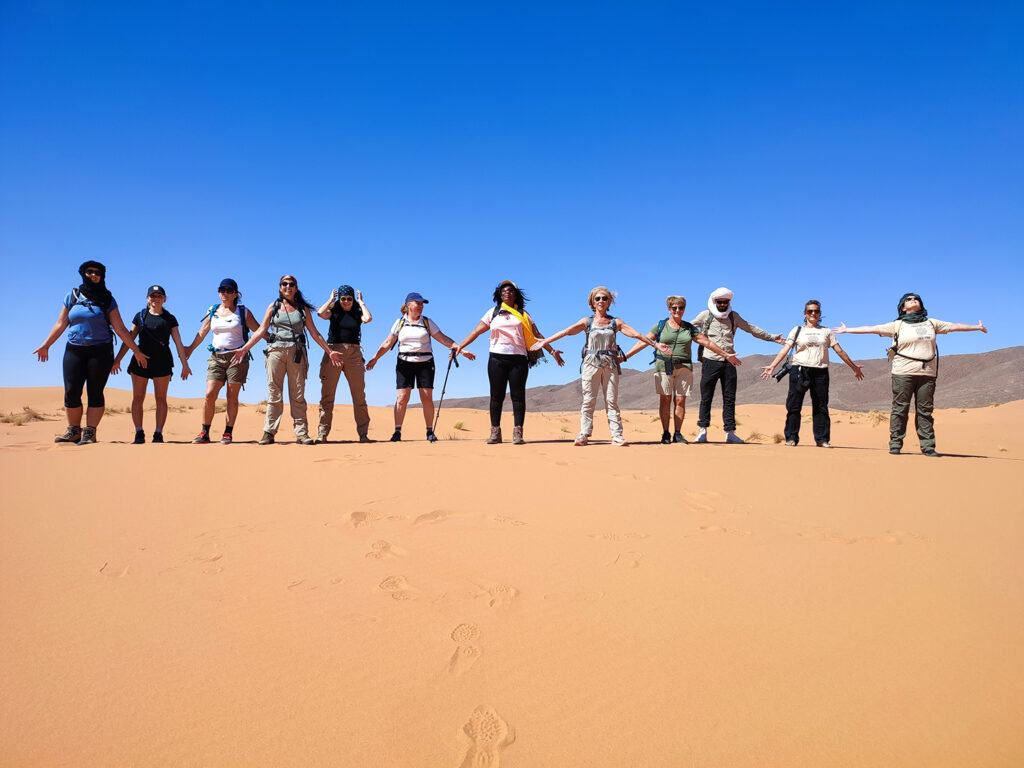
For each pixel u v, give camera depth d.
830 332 9.55
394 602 3.49
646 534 4.57
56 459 7.12
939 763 2.24
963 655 2.93
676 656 2.93
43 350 8.80
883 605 3.43
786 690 2.67
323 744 2.34
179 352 9.51
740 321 9.83
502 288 9.21
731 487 5.94
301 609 3.41
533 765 2.24
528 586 3.68
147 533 4.63
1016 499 5.54
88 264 8.88
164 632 3.18
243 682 2.73
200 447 8.27
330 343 9.64
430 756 2.28
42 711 2.54
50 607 3.46
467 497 5.50
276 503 5.36
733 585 3.69
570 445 8.87
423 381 9.80
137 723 2.47
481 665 2.86
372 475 6.31
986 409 26.52
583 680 2.74
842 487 5.96
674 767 2.23
